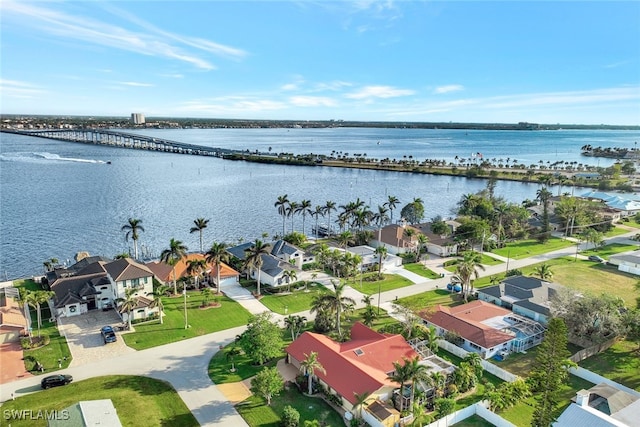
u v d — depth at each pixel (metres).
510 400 53.66
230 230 150.12
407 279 101.62
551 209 164.75
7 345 67.56
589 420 44.28
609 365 64.31
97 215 163.50
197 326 75.69
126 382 58.16
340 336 69.69
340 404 54.34
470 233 122.38
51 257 119.25
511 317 78.38
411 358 61.66
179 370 61.78
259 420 51.22
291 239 123.12
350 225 148.75
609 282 98.94
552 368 51.12
